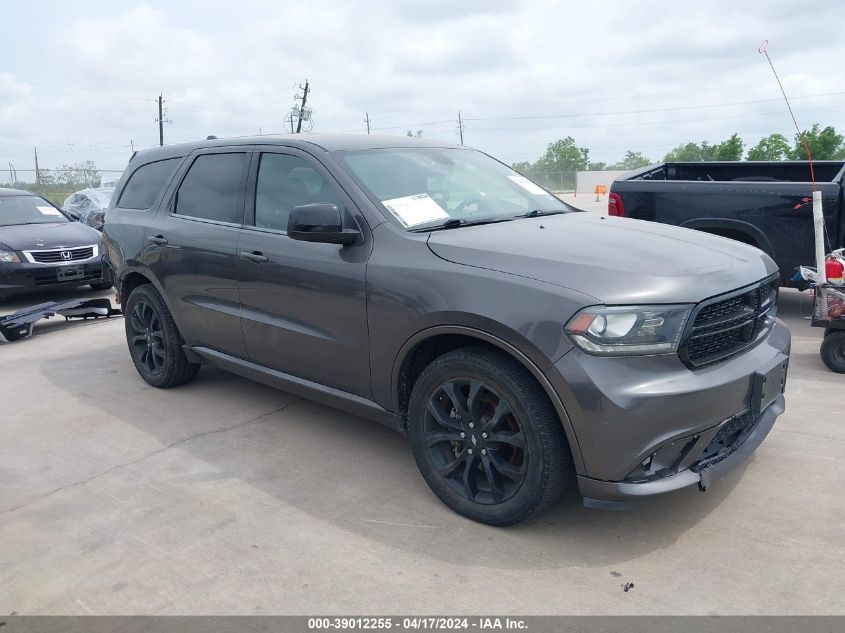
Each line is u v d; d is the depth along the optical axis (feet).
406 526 10.48
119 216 17.49
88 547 10.18
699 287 9.34
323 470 12.50
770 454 12.41
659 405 8.76
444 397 10.62
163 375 16.83
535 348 9.10
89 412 15.81
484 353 9.89
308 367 12.71
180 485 12.07
